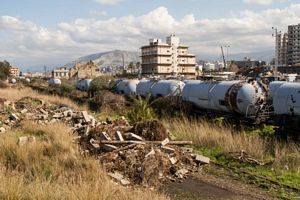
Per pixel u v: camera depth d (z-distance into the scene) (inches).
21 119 867.4
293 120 732.0
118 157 494.3
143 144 535.5
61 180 384.8
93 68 5319.9
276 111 782.5
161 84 1229.7
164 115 979.9
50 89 2288.4
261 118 824.3
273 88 896.3
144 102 845.8
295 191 414.3
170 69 5492.1
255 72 2866.6
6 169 428.8
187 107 1003.9
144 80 1425.9
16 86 2571.4
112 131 597.6
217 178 467.8
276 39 2721.5
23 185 337.4
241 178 464.1
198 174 485.1
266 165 511.8
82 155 504.4
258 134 693.3
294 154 533.0
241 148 578.6
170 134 644.7
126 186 419.5
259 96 846.5
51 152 506.6
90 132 607.2
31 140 560.1
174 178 463.2
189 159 519.2
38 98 1518.2
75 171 427.2
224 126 799.7
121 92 1539.1
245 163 521.3
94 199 310.3
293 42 5413.4
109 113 1154.0
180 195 406.9
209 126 765.3
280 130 721.6
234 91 872.3
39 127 707.4
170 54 5502.0
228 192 415.8
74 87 2224.4
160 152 502.0
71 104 1421.0
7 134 646.5
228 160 540.1
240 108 864.3
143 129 596.1
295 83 772.6
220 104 923.4
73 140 598.9
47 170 433.1
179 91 1136.2
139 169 455.8
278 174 473.4
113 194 330.3
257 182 446.6
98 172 426.6
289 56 5472.4
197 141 641.6
